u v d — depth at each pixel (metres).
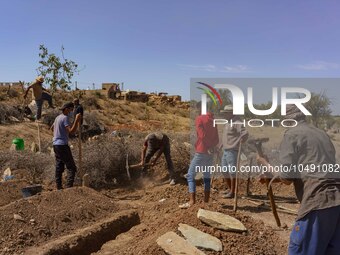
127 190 9.09
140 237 5.93
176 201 7.57
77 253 5.64
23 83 27.34
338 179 3.71
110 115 30.97
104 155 9.77
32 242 5.64
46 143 13.76
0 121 16.36
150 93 58.66
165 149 9.16
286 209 7.16
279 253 5.13
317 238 3.65
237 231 5.33
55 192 7.08
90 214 6.71
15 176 9.29
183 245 4.83
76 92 34.75
